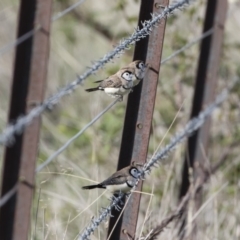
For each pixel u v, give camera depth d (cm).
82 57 3516
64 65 3409
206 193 2262
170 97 2653
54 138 2789
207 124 2205
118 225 1549
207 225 2088
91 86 2881
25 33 1222
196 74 2248
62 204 2177
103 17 3095
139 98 1570
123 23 3014
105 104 2644
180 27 2695
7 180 1191
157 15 1527
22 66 1214
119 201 1528
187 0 1549
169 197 2019
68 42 3475
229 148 2406
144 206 2216
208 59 2241
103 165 2500
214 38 2236
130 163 1570
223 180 2372
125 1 2766
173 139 1559
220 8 2236
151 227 1739
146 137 1571
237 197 2252
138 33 1449
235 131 2569
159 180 2267
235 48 2795
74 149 2636
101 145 2570
